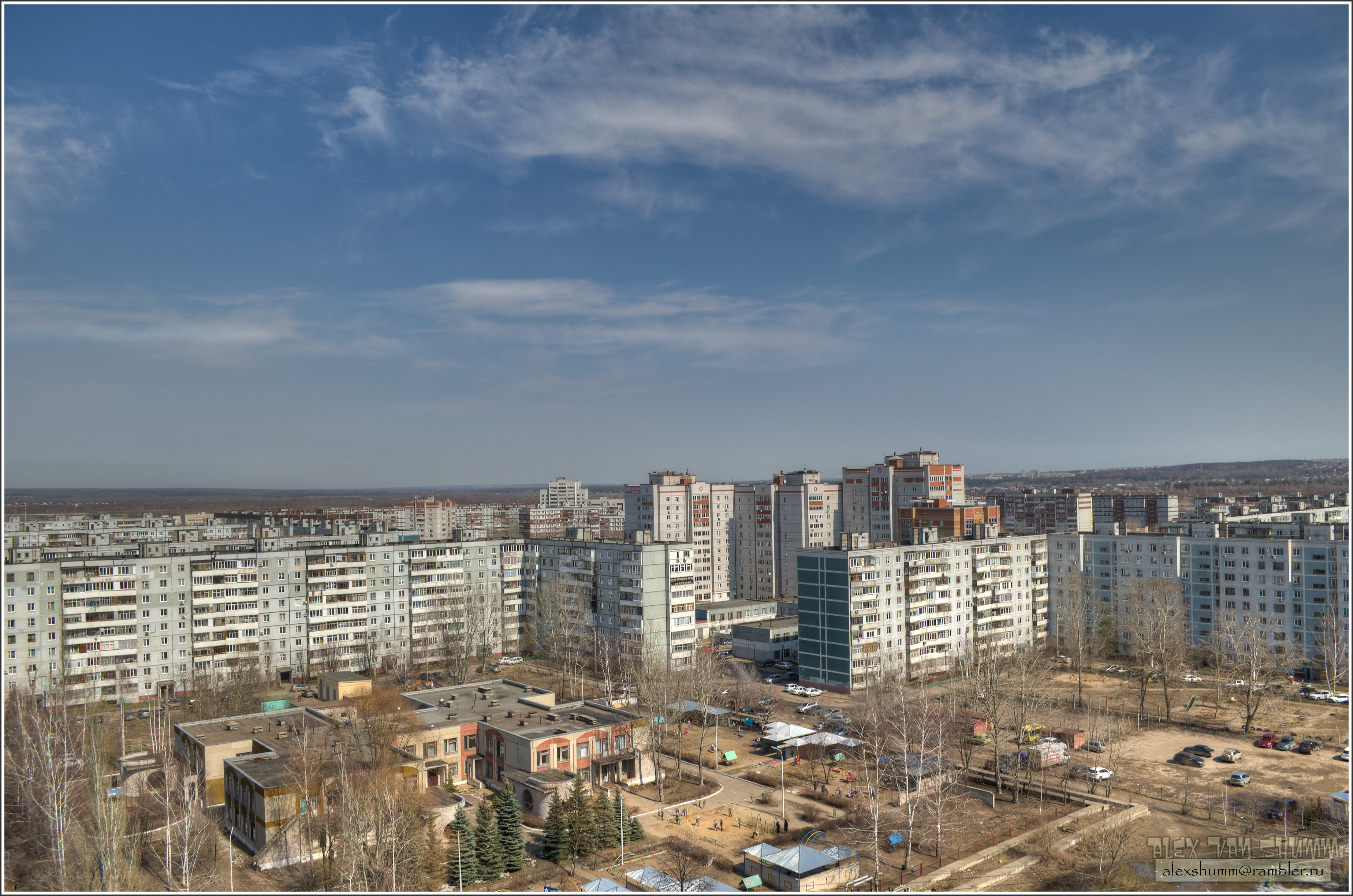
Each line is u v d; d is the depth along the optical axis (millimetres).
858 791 120500
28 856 98062
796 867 92062
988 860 98688
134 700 174000
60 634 168750
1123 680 181500
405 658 199500
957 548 194875
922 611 187125
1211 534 198000
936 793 106875
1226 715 154750
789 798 119375
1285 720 151125
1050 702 150875
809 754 136625
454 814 106250
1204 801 114938
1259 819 108625
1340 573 174250
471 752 130750
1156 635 175250
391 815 91938
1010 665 187375
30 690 146875
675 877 93688
